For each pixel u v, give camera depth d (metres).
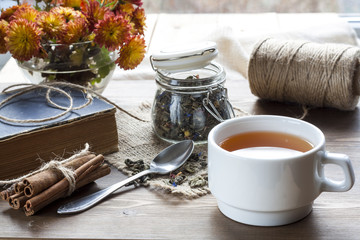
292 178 0.54
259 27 1.16
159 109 0.71
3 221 0.58
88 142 0.67
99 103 0.69
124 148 0.70
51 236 0.56
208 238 0.56
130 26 0.70
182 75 0.73
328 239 0.56
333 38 1.07
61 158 0.66
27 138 0.63
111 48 0.70
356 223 0.57
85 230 0.57
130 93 0.84
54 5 0.73
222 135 0.59
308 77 0.75
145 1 1.48
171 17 1.22
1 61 1.07
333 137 0.71
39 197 0.58
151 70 0.98
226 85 0.86
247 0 1.47
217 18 1.22
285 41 0.78
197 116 0.69
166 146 0.70
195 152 0.68
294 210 0.56
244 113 0.77
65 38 0.69
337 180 0.63
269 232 0.56
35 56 0.70
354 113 0.77
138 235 0.56
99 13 0.70
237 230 0.57
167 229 0.57
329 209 0.59
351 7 1.36
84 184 0.62
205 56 0.68
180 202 0.61
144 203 0.61
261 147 0.58
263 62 0.77
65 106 0.68
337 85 0.74
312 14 1.24
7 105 0.68
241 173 0.54
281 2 1.48
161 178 0.64
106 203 0.61
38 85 0.68
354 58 0.74
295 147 0.58
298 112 0.78
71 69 0.72
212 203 0.60
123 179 0.64
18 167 0.63
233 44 1.04
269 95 0.79
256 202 0.55
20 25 0.67
